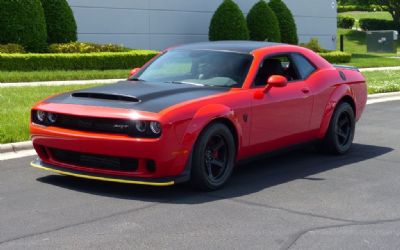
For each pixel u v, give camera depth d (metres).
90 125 6.06
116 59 20.72
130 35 25.59
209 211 5.69
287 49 7.78
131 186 6.54
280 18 29.23
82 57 19.89
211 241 4.87
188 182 6.38
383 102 15.41
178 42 27.36
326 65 8.33
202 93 6.51
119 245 4.75
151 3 26.19
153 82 7.01
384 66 28.06
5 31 19.98
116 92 6.41
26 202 5.89
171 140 5.90
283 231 5.15
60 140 6.21
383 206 5.98
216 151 6.45
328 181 6.98
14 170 7.23
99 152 6.00
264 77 7.20
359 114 8.88
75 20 23.70
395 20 60.56
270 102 7.01
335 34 35.19
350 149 8.98
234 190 6.48
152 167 6.00
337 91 8.20
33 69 18.84
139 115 5.88
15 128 9.12
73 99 6.46
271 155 7.37
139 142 5.84
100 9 24.55
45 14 21.45
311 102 7.72
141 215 5.53
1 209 5.66
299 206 5.92
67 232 5.04
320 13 34.19
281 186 6.70
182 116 5.98
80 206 5.78
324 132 8.09
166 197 6.14
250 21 27.95
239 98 6.64
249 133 6.79
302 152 8.70
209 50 7.42
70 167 6.35
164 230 5.12
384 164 7.97
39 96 12.86
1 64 18.17
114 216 5.49
